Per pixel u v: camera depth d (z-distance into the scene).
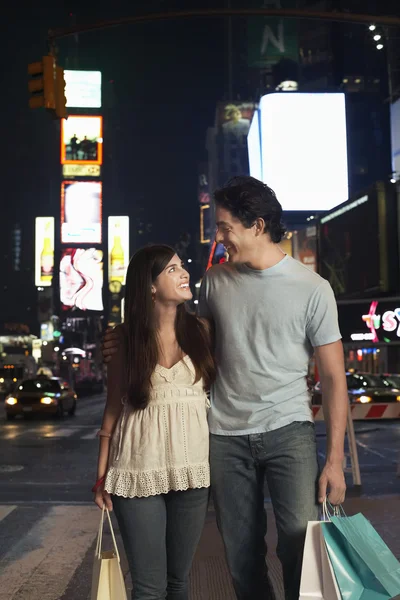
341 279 54.72
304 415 3.47
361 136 90.00
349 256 52.78
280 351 3.46
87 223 132.75
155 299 3.52
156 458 3.40
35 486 11.07
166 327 3.54
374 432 19.70
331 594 2.93
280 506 3.43
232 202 3.46
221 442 3.52
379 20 14.46
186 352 3.51
